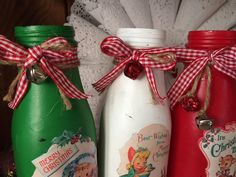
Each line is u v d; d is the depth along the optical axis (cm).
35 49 36
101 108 48
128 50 41
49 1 52
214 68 42
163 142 42
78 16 51
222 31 42
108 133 42
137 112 41
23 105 39
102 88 45
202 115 41
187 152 43
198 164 43
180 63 49
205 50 42
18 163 40
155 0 53
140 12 52
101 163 44
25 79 38
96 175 42
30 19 51
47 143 38
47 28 37
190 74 43
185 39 53
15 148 40
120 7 52
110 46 40
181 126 44
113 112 42
